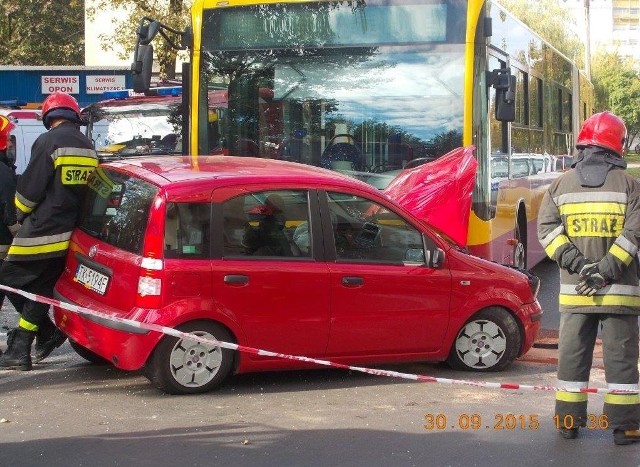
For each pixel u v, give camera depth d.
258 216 7.50
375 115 10.39
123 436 6.35
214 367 7.39
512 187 12.08
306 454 6.02
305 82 10.59
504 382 8.06
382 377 8.16
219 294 7.25
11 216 8.50
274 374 8.17
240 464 5.81
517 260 12.62
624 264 5.99
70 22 38.97
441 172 9.79
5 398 7.32
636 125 82.50
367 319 7.77
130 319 7.12
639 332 6.48
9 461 5.82
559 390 6.36
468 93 10.16
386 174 10.35
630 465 5.90
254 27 10.73
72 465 5.76
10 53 37.81
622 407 6.22
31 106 23.03
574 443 6.34
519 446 6.27
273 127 10.67
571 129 19.12
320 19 10.54
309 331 7.58
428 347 8.08
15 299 8.27
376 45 10.39
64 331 7.91
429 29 10.27
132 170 7.73
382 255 7.89
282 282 7.45
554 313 12.10
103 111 18.98
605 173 6.13
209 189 7.35
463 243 9.70
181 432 6.45
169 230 7.19
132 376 8.05
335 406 7.19
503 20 11.59
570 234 6.20
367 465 5.83
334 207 7.77
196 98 10.84
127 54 28.27
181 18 26.48
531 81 13.84
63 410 6.98
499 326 8.33
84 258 7.77
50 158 7.95
